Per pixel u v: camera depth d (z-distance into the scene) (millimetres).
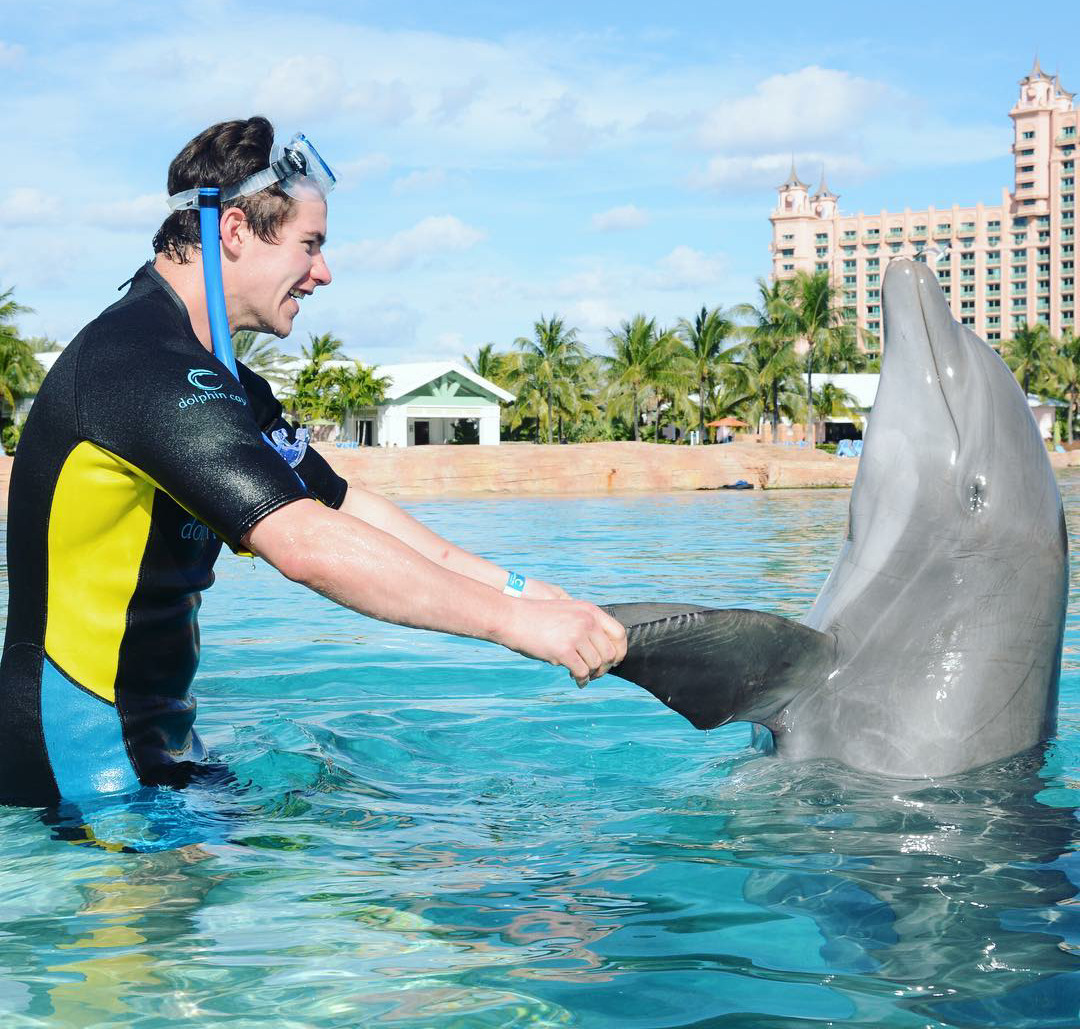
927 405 3145
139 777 2729
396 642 6121
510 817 2852
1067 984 1839
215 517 2221
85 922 2084
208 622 6926
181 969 1890
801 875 2369
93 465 2436
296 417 50344
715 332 55562
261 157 2566
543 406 58281
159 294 2568
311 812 2820
